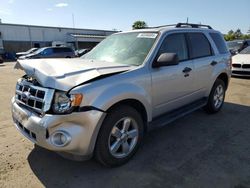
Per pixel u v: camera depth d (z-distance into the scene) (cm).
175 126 462
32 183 288
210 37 507
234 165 322
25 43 4241
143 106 338
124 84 305
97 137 291
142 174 304
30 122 282
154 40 377
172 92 390
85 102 269
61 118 265
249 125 468
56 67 307
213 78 494
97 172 309
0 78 1138
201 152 359
